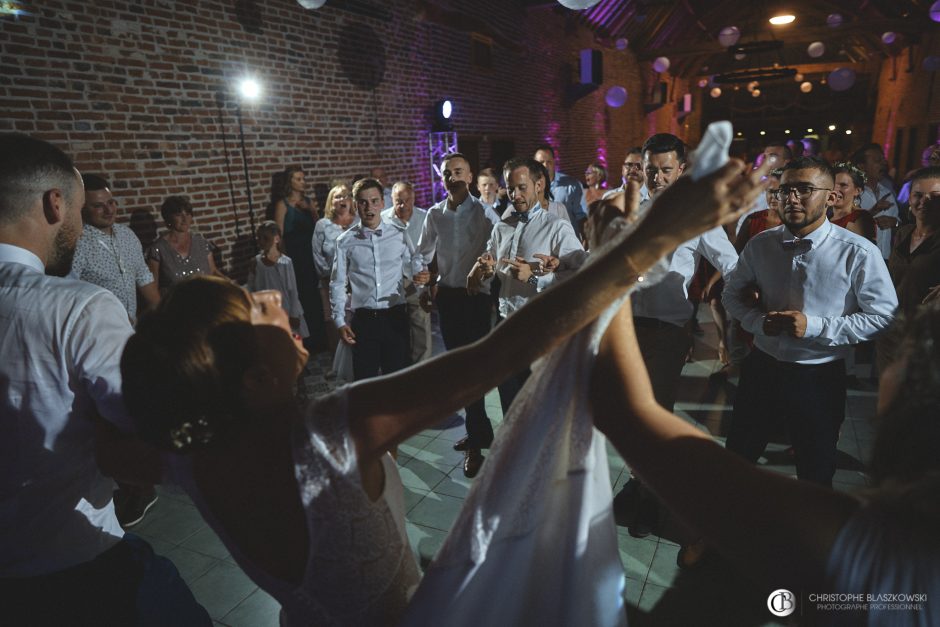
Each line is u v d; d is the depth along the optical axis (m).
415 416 0.65
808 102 22.91
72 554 1.13
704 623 1.93
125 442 0.99
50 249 1.15
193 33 4.51
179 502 2.80
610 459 2.99
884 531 0.44
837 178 3.18
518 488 0.67
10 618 1.12
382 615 0.75
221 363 0.66
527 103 10.02
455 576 0.69
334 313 3.13
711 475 0.49
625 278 0.55
